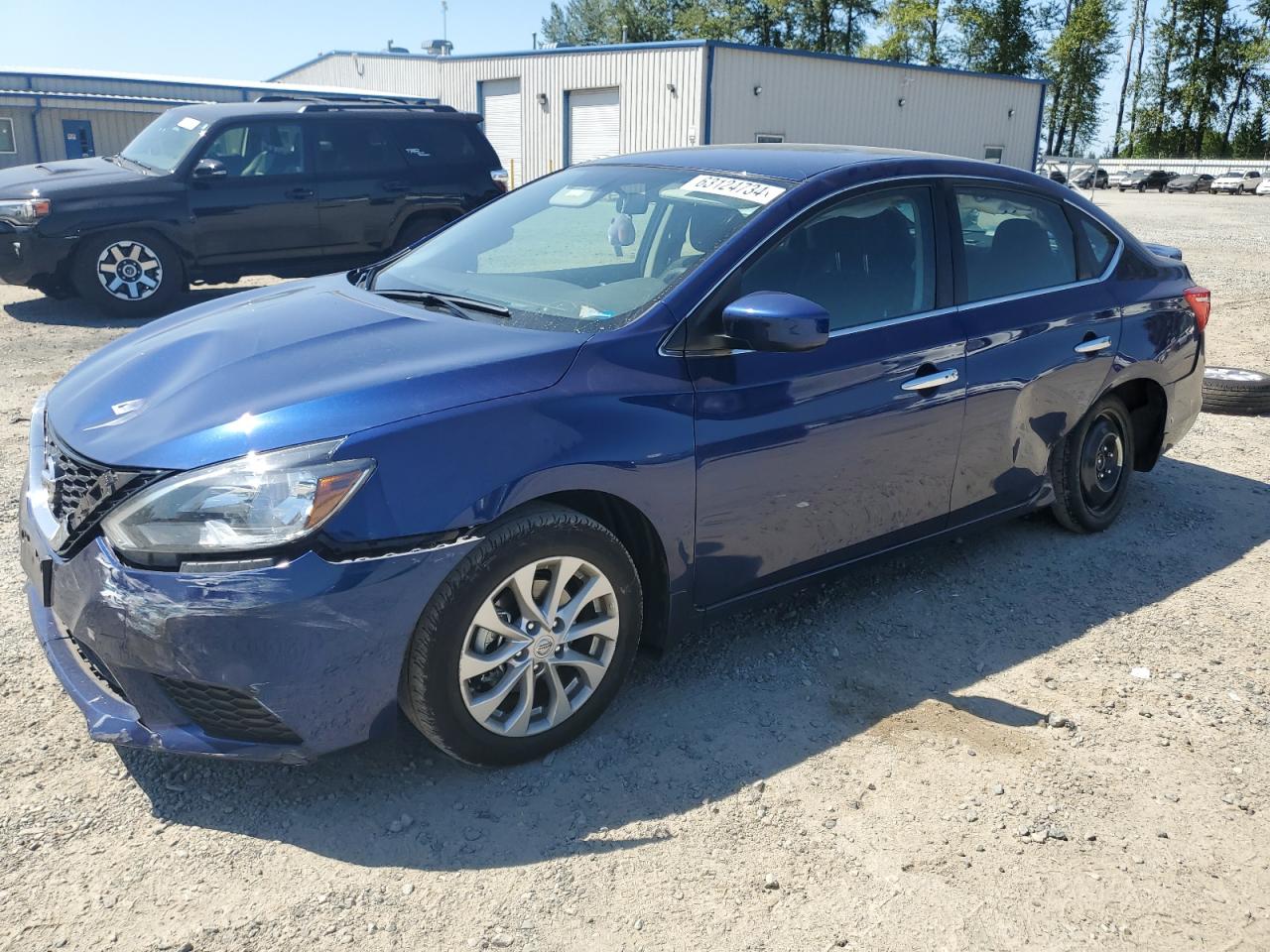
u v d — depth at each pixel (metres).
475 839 2.51
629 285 3.14
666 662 3.38
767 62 27.59
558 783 2.73
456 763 2.80
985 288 3.81
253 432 2.40
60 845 2.43
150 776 2.70
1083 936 2.30
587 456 2.65
